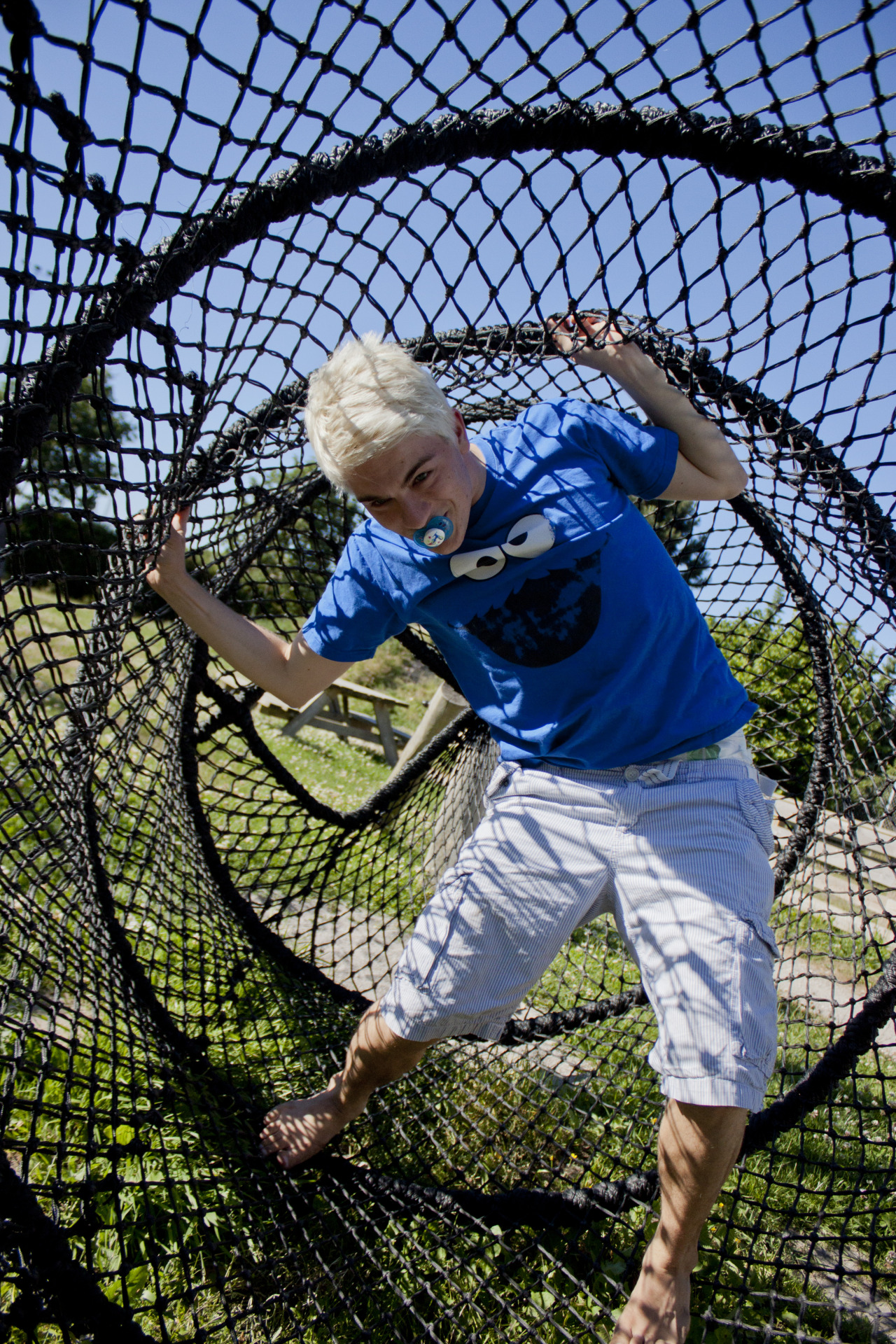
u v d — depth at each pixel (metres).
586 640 1.49
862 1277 1.91
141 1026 1.93
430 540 1.38
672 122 1.34
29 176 0.89
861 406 1.68
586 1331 1.59
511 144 1.38
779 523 2.40
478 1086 2.37
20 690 1.44
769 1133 1.93
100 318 1.15
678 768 1.51
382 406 1.24
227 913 2.71
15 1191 1.06
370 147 1.30
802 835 2.58
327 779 6.14
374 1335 1.60
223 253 1.27
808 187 1.39
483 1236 1.80
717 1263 1.84
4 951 1.63
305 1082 2.21
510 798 1.63
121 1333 1.10
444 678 3.43
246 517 2.30
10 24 0.79
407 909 3.42
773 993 1.38
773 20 1.20
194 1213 1.57
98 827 2.19
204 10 0.95
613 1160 2.05
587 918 1.60
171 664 2.43
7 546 1.19
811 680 2.95
